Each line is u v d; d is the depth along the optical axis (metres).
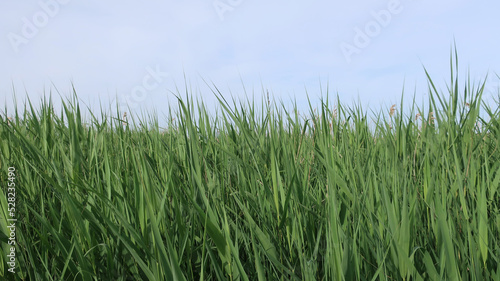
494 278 1.43
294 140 2.81
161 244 1.37
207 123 2.89
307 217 1.89
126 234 1.74
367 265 1.57
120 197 1.81
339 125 3.17
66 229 1.86
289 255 1.77
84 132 3.20
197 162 1.78
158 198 1.77
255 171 2.39
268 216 1.95
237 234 1.70
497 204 2.03
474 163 2.14
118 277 1.70
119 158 2.56
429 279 1.47
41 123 3.12
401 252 1.35
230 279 1.53
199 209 1.48
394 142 2.67
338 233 1.48
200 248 1.84
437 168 2.07
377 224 1.68
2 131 2.71
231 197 2.24
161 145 2.70
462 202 1.70
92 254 1.70
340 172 2.06
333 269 1.36
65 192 1.62
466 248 1.54
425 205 1.97
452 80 2.57
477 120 2.60
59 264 1.76
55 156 2.57
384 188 1.59
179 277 1.32
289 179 2.02
